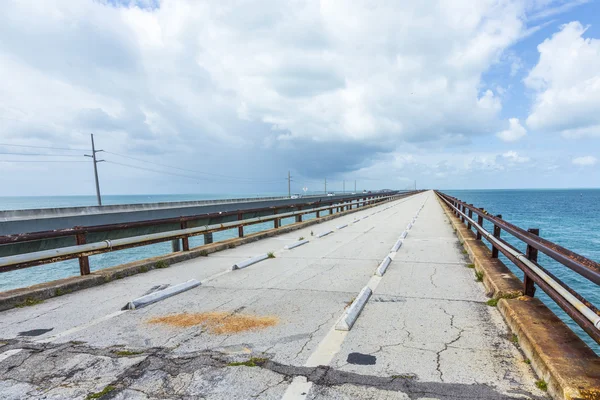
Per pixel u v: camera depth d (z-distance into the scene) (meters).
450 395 2.79
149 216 20.77
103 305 5.25
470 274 7.00
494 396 2.78
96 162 43.69
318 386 2.95
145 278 6.91
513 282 5.46
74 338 4.03
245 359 3.46
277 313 4.81
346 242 11.65
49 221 15.22
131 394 2.86
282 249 10.27
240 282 6.52
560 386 2.64
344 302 5.27
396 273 7.11
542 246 4.01
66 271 16.53
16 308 5.14
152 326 4.37
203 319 4.60
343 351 3.61
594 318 2.72
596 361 2.93
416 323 4.38
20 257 5.34
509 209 83.75
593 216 61.41
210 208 26.64
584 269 2.91
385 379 3.05
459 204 17.08
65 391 2.92
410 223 17.66
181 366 3.32
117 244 7.07
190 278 6.87
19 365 3.38
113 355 3.57
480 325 4.29
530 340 3.40
